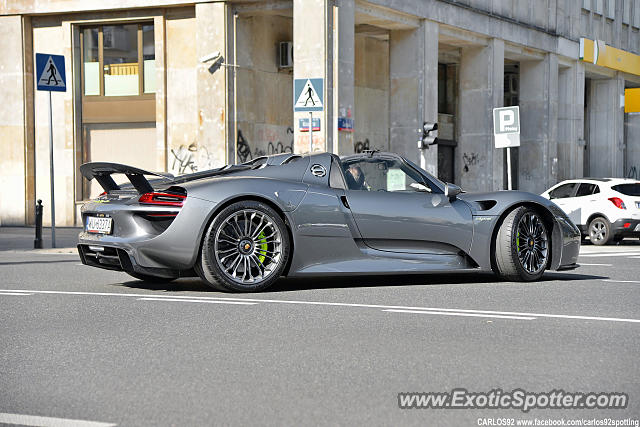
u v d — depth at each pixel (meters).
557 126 32.91
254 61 23.09
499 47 28.53
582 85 34.78
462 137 28.73
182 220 7.96
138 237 8.09
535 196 9.45
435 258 8.94
